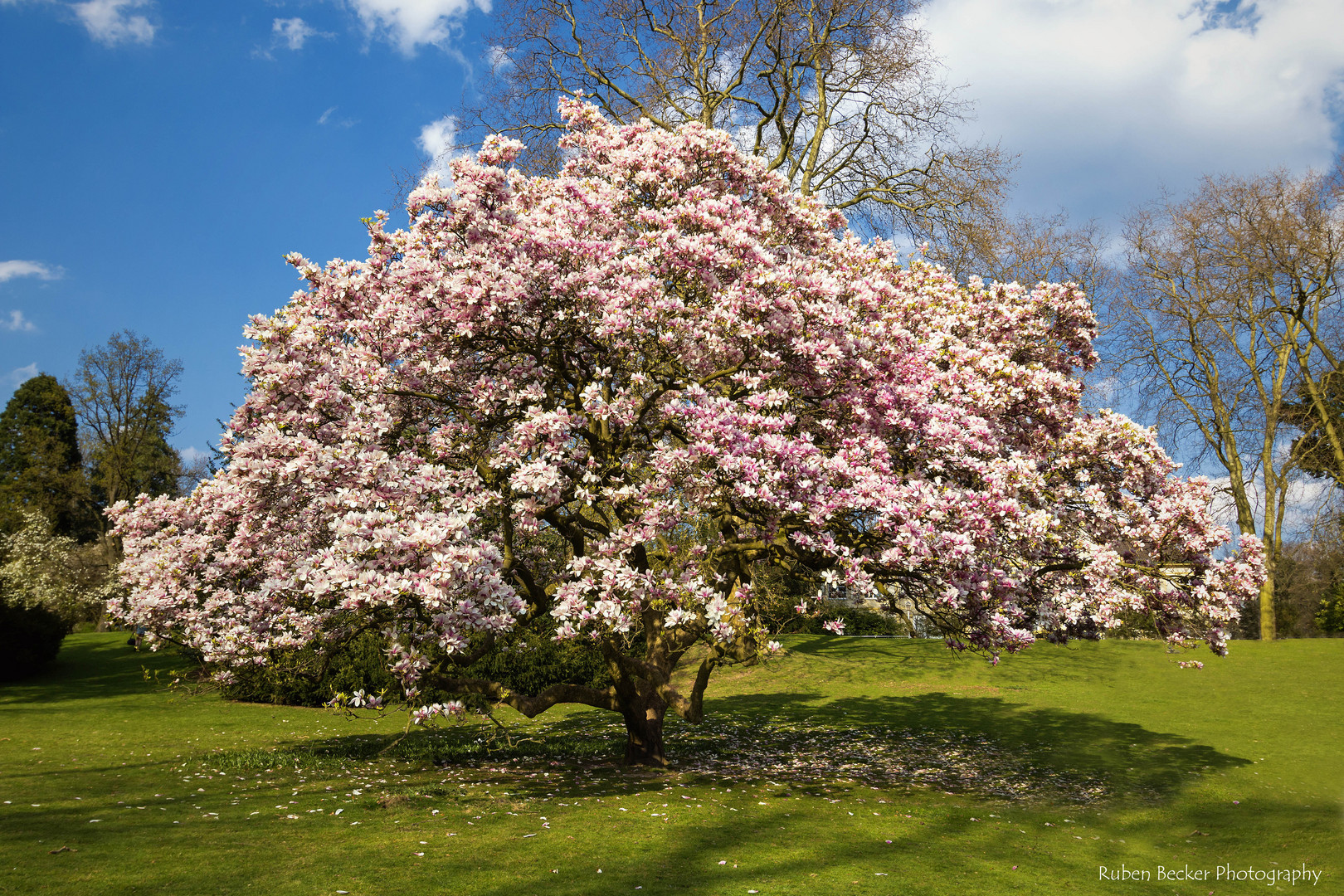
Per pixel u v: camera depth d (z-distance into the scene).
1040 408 11.11
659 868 6.86
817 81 25.31
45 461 47.91
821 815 9.06
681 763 11.90
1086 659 22.98
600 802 9.12
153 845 6.87
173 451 51.97
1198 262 29.00
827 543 8.75
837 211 12.13
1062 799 10.58
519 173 10.09
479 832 7.69
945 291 12.48
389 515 7.09
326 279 10.44
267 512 8.91
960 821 9.20
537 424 8.22
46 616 22.89
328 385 8.73
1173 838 8.97
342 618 8.63
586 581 8.32
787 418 8.78
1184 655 23.28
